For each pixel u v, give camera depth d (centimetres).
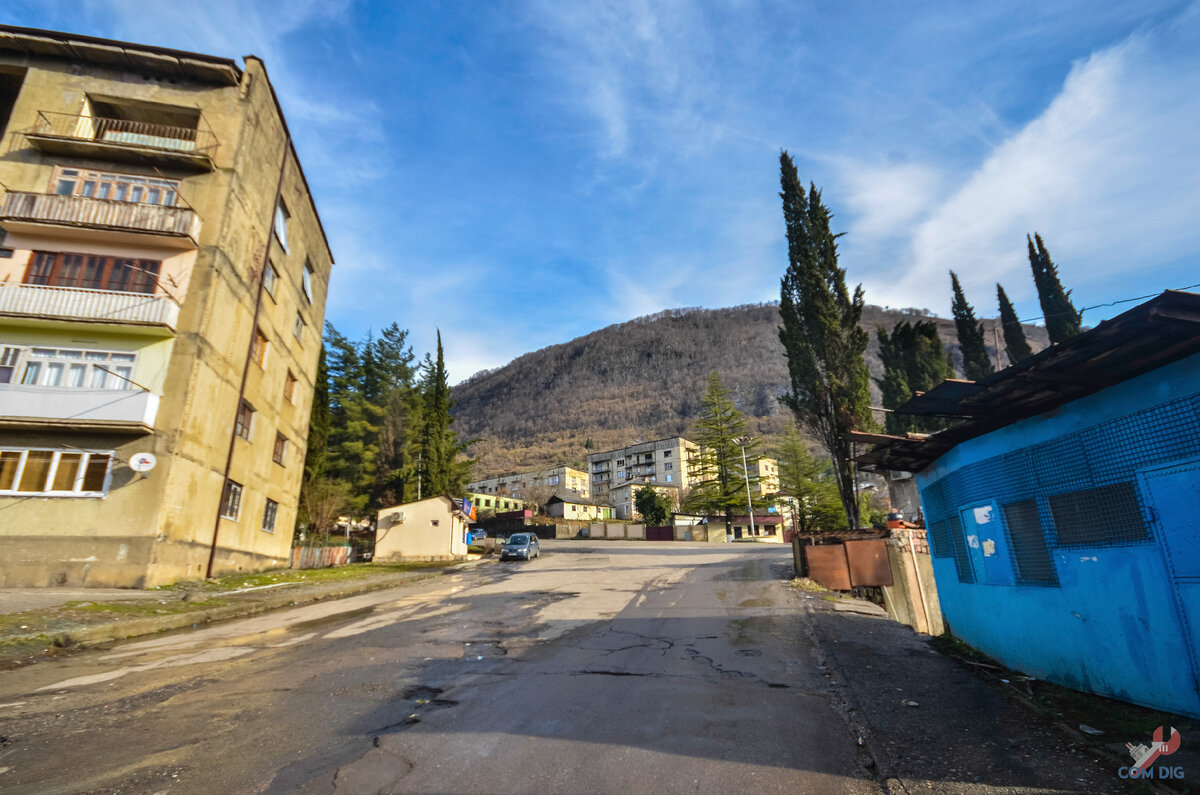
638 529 5553
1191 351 456
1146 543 499
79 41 1862
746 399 18300
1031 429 660
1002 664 742
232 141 1945
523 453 15075
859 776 415
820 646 856
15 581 1464
